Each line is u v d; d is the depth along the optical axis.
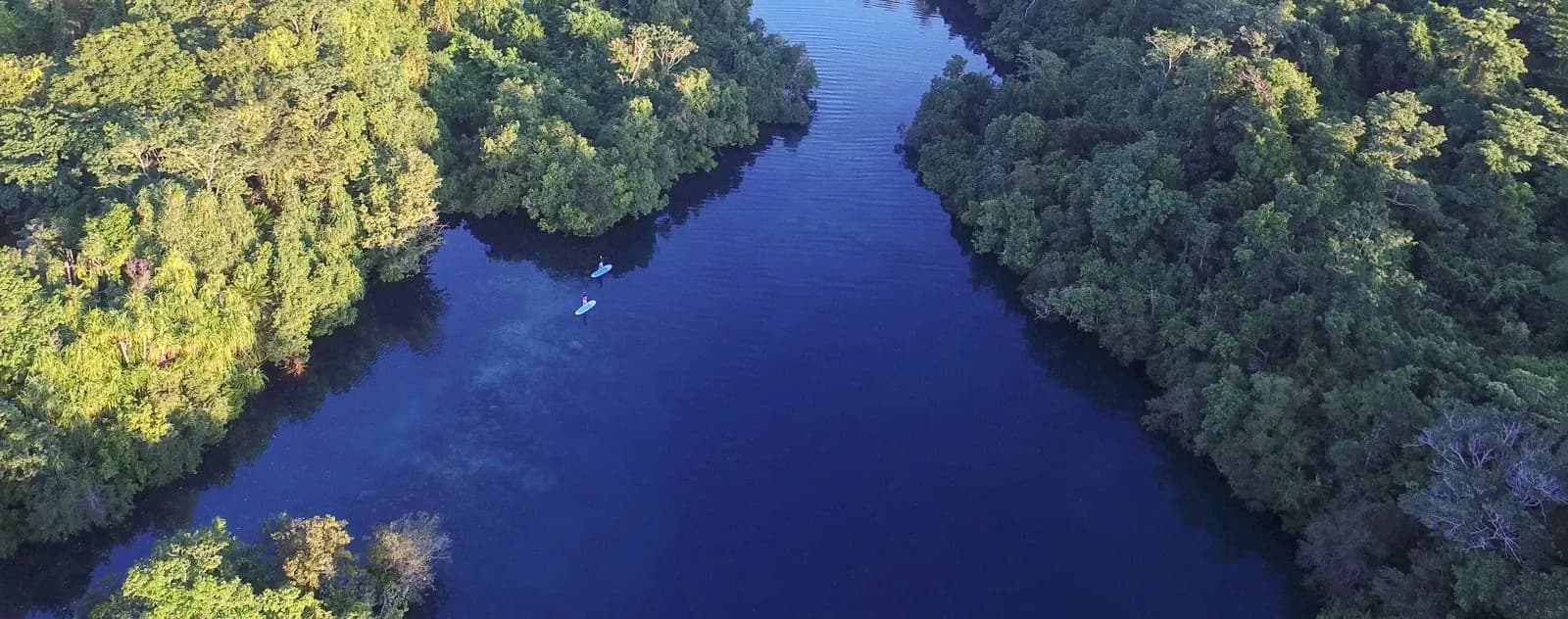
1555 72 113.62
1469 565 66.19
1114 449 99.69
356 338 109.75
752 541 86.94
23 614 79.62
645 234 132.00
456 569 82.75
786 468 94.69
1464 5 127.06
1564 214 101.25
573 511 88.88
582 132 137.25
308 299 102.00
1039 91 142.75
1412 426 78.81
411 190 113.31
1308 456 86.88
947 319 118.00
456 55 145.12
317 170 110.19
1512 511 65.62
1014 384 108.06
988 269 127.31
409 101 124.00
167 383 87.88
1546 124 105.19
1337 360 89.44
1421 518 69.31
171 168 96.00
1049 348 114.00
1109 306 109.75
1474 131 107.00
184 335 87.94
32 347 80.44
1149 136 116.25
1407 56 120.06
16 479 77.38
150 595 61.28
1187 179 115.88
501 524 87.19
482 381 104.00
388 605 74.56
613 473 93.12
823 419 101.06
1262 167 105.50
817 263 127.25
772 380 106.06
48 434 78.00
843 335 113.94
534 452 95.00
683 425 99.19
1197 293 105.75
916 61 191.75
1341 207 100.25
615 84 145.12
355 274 109.38
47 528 79.31
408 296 117.00
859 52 194.75
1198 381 96.31
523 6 160.38
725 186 144.38
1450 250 97.81
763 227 134.75
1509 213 98.19
